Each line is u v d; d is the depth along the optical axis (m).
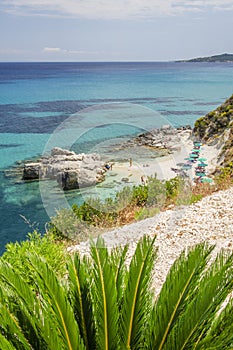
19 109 54.06
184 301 2.96
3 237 13.24
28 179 18.22
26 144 31.61
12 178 20.75
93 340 3.03
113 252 3.37
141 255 3.06
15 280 3.01
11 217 14.61
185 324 2.76
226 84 104.25
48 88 86.69
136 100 59.81
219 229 7.48
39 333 2.90
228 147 22.23
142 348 2.95
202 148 25.09
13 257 5.03
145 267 3.03
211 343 2.71
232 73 163.62
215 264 3.00
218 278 2.83
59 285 2.95
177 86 94.69
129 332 2.96
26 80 116.81
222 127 26.55
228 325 2.78
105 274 2.97
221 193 9.70
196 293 3.01
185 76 139.00
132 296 2.98
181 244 6.91
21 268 4.74
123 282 3.28
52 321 3.01
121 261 3.29
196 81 114.12
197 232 7.34
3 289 3.04
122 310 2.99
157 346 2.85
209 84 103.75
